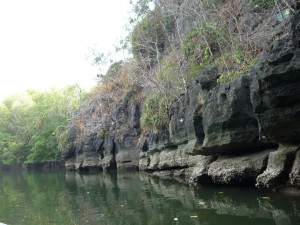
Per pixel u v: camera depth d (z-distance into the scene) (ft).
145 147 68.49
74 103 153.89
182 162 46.55
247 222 19.74
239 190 29.81
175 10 68.69
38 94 199.00
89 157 98.94
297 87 21.66
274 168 25.31
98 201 34.78
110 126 91.97
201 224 20.54
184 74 54.19
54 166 138.00
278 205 22.67
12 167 171.22
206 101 34.63
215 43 50.70
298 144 24.31
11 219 29.01
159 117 55.36
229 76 34.24
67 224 25.22
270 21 36.76
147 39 80.18
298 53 20.76
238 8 46.75
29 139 161.27
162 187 40.01
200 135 36.35
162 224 21.83
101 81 107.86
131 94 86.63
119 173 74.74
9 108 197.98
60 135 121.08
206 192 31.58
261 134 26.20
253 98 24.82
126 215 26.13
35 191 51.11
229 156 33.30
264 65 22.79
